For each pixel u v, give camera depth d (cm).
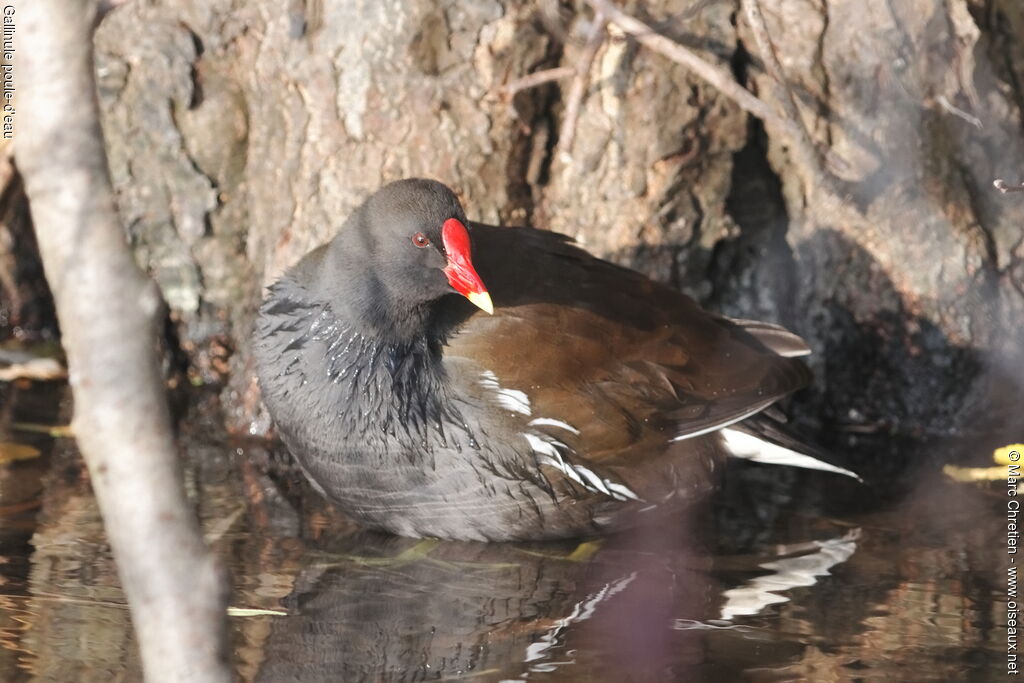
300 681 702
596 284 1002
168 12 1181
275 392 944
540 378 934
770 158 1204
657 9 1131
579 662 737
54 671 694
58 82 338
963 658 747
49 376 1247
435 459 921
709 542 955
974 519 998
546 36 1129
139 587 358
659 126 1152
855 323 1216
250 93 1183
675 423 974
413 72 1122
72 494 973
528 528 953
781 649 759
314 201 1156
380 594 841
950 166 1175
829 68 1149
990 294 1191
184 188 1227
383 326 911
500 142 1148
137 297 347
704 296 1215
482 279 959
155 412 351
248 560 886
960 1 1145
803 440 1029
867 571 891
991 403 1206
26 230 1320
